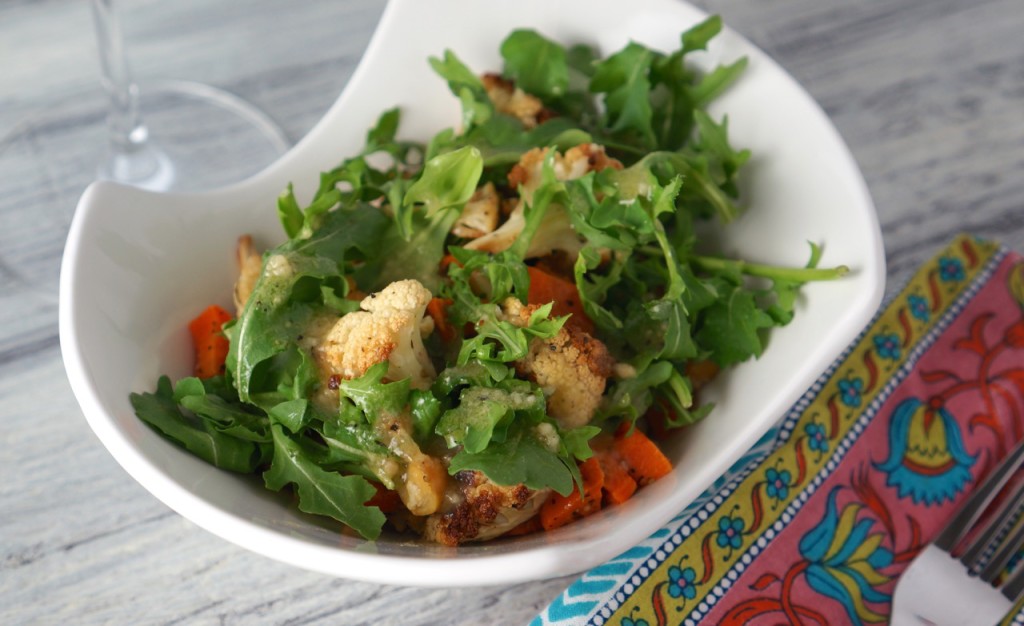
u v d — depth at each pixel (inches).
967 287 25.7
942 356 25.0
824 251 22.6
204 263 23.0
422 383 21.2
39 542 23.4
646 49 24.2
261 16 31.8
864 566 22.9
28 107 30.7
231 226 23.5
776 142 23.7
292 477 20.7
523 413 20.8
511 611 22.9
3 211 28.7
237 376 21.1
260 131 30.0
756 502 23.0
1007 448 24.2
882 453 24.0
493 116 23.9
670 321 22.0
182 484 19.8
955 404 24.5
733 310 22.5
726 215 23.5
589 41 25.0
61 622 22.5
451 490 20.9
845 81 30.5
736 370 22.6
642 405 22.2
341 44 31.4
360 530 20.4
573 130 23.4
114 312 21.4
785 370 21.7
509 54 24.8
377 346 20.8
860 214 22.3
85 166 29.9
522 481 20.2
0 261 27.5
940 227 28.0
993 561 22.8
